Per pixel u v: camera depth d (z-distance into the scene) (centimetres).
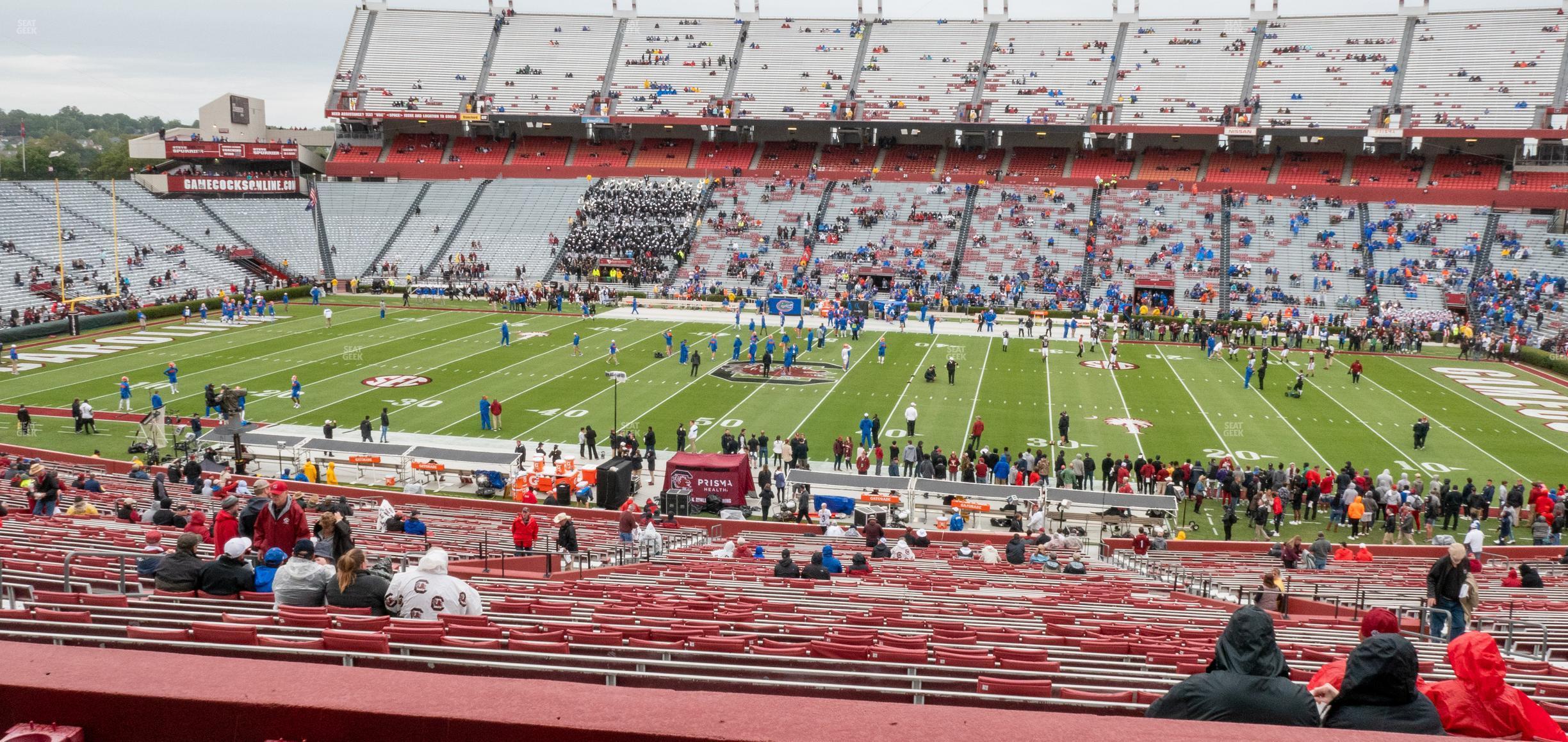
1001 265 6775
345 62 8731
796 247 7162
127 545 1295
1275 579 1384
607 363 4722
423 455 3016
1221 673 374
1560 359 4859
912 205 7406
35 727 241
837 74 8256
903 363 4862
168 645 503
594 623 843
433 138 8700
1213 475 2977
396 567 1364
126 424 3541
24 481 2266
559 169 8275
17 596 912
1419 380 4662
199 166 8294
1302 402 4162
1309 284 6297
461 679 254
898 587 1510
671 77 8450
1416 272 6203
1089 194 7294
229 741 241
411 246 7531
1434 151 7206
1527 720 370
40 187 6662
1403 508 2636
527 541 1747
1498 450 3453
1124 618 1169
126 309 5703
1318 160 7350
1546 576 2000
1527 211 6575
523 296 6444
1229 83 7562
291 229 7619
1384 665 359
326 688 245
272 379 4272
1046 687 537
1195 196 7131
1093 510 2659
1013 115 7725
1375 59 7406
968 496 2722
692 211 7575
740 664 627
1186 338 5650
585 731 224
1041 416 3853
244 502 1371
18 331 4969
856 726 226
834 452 3322
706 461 2827
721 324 5956
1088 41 8062
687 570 1688
